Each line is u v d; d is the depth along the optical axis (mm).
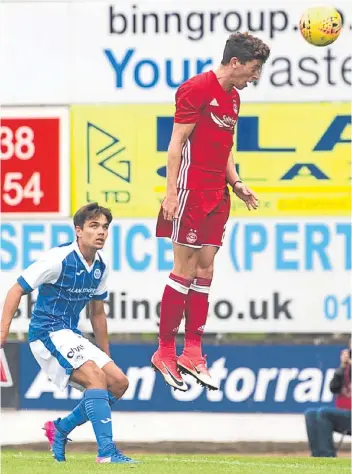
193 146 23422
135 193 35062
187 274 24094
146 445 34844
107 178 35125
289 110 34594
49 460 25625
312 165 34656
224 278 34844
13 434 35125
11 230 35406
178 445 34812
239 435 34688
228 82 23328
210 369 34812
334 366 34656
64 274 23891
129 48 34938
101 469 22562
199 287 24359
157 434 34875
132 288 34969
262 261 34875
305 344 34719
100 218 23828
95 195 35156
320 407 34438
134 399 34969
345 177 34625
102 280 24797
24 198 35375
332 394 34594
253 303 34781
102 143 35125
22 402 35281
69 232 35312
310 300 34750
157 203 35031
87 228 23766
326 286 34750
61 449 25328
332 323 34750
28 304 35219
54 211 35375
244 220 34844
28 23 35094
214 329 34812
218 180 23766
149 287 34969
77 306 24500
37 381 35281
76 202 35219
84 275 24109
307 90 34594
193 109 23156
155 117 34969
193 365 24266
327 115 34594
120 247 35000
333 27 27641
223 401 34812
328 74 34531
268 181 34688
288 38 34562
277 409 34688
